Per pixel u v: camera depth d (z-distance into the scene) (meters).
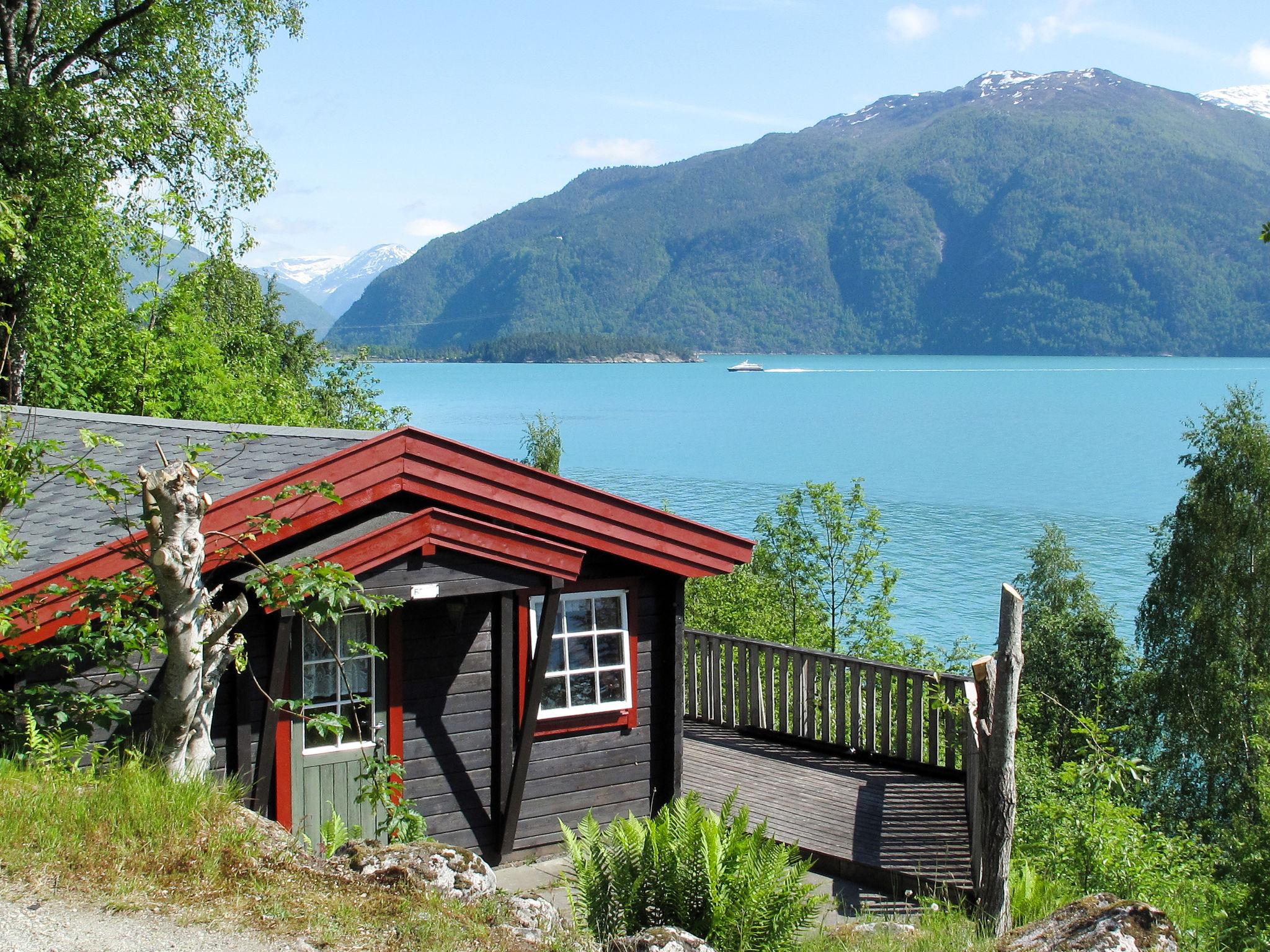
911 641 33.00
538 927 5.84
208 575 8.43
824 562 32.75
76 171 22.36
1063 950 5.41
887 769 12.00
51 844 5.55
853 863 9.38
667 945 5.48
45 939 4.79
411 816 8.01
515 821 9.63
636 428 173.00
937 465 126.19
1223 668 40.09
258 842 6.05
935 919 7.92
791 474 114.81
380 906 5.59
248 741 8.62
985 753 8.51
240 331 32.47
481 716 9.73
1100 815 10.12
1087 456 137.00
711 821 6.51
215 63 26.77
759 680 13.37
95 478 7.89
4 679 8.00
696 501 93.00
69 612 7.12
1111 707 46.62
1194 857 12.48
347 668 9.16
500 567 9.23
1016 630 8.38
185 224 25.61
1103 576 69.88
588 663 10.37
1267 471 40.06
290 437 10.76
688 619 30.19
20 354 20.62
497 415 197.00
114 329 22.55
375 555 8.56
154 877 5.47
